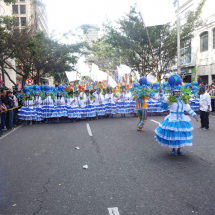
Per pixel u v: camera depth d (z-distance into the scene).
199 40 22.25
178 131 5.03
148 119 11.50
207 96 8.34
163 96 5.32
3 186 3.85
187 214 2.90
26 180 4.07
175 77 5.31
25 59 18.06
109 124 10.16
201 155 5.27
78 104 11.63
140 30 17.19
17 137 7.92
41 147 6.34
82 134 8.01
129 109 12.70
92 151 5.80
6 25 14.78
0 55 14.23
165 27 17.48
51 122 11.65
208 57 21.05
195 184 3.73
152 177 4.07
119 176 4.16
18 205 3.22
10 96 10.12
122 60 20.45
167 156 5.27
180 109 5.21
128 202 3.23
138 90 8.44
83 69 12.12
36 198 3.41
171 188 3.62
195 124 9.62
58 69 19.33
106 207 3.11
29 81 12.66
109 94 12.59
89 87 11.94
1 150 6.19
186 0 23.27
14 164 4.96
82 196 3.44
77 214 2.96
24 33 14.82
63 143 6.73
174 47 17.42
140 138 7.15
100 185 3.80
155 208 3.05
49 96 11.63
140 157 5.23
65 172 4.41
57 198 3.39
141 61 19.14
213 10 19.92
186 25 17.73
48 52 17.20
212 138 6.89
